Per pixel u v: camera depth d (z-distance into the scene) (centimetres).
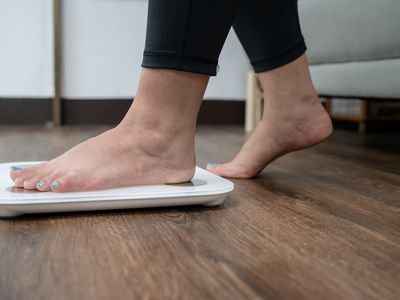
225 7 68
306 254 53
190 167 76
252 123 236
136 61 258
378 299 42
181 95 72
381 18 131
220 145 167
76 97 253
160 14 66
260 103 234
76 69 250
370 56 140
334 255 53
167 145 73
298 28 91
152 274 46
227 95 272
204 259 51
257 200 80
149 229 61
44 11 242
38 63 245
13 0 238
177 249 54
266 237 59
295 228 64
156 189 71
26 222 63
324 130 95
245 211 72
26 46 242
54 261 49
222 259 51
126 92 259
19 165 86
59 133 206
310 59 170
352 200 82
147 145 72
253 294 42
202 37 68
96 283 44
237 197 82
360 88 146
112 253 52
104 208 68
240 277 46
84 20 248
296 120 95
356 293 43
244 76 272
